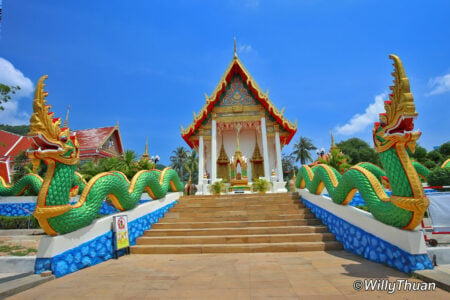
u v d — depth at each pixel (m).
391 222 4.88
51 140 4.89
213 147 18.14
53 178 5.14
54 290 4.14
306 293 3.64
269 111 18.38
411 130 4.22
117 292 3.96
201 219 9.22
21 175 21.91
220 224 8.55
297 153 54.78
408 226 4.54
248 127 20.25
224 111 18.95
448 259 4.99
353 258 5.75
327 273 4.62
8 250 7.68
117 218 6.84
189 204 10.90
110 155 31.95
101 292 3.99
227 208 10.17
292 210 9.47
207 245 7.12
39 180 15.95
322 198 8.32
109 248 6.52
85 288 4.20
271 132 18.59
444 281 3.66
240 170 19.27
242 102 19.14
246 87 19.47
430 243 5.71
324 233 7.50
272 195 11.39
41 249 5.00
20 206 15.52
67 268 5.16
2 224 12.98
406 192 4.40
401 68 4.27
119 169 16.80
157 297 3.68
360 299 3.38
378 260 5.22
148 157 18.94
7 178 25.23
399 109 4.18
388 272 4.54
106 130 34.62
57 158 5.11
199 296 3.66
